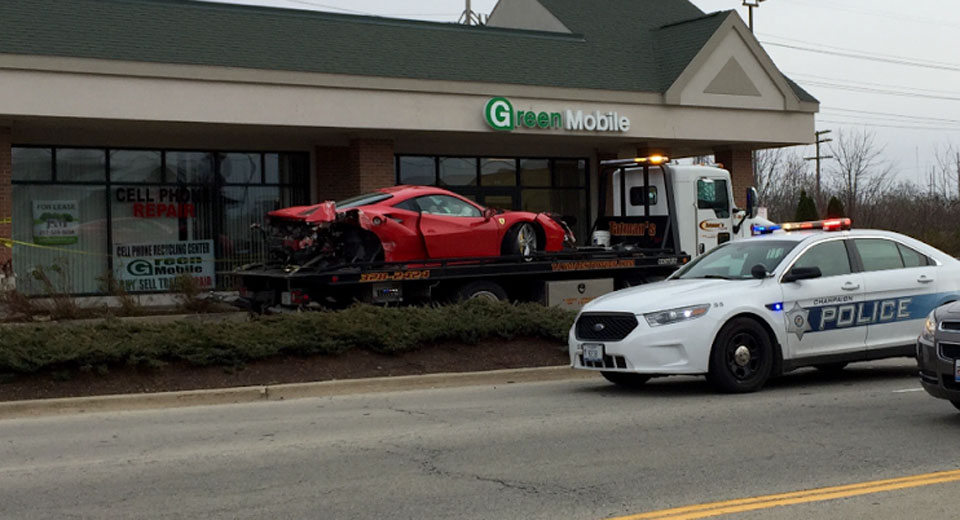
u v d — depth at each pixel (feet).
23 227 67.62
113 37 61.98
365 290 50.31
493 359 43.50
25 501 22.65
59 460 27.12
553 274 56.34
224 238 74.59
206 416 34.32
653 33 88.38
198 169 73.72
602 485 22.94
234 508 21.54
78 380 37.65
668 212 62.08
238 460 26.48
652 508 20.93
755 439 27.81
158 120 61.62
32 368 36.99
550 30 88.58
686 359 34.47
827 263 37.52
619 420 31.22
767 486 22.63
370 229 50.16
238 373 39.78
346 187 78.28
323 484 23.57
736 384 35.47
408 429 30.53
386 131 70.44
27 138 66.90
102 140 69.36
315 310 49.26
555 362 43.80
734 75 82.53
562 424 30.76
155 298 70.69
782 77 84.79
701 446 26.99
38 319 57.93
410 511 21.03
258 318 45.09
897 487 22.35
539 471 24.41
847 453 25.86
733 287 35.81
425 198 52.90
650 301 35.12
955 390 28.07
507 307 47.09
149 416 34.63
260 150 75.72
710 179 64.95
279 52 66.59
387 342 42.34
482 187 84.17
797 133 86.02
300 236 49.80
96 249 70.08
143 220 71.77
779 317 35.96
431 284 51.83
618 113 77.25
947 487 22.31
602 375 39.42
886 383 38.45
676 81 79.15
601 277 57.93
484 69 73.41
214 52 64.08
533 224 55.72
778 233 40.16
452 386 40.65
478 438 28.73
